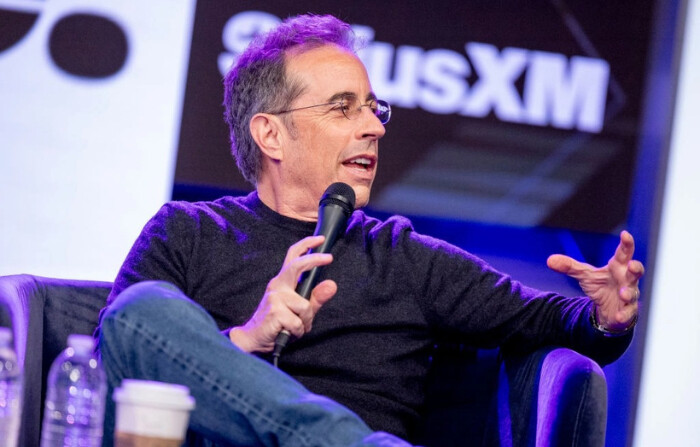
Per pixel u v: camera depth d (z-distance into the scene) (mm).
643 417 8461
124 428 3438
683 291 8586
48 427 3840
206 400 4043
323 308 5414
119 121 8758
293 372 5359
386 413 5332
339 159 5629
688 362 8500
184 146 8789
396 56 8906
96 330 5242
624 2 8953
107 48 8828
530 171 8828
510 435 5180
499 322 5473
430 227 8797
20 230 8547
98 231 8609
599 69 8914
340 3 8953
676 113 8805
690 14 8867
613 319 5039
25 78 8727
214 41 8930
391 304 5527
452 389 5762
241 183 8805
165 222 5652
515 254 8773
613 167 8820
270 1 8984
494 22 8961
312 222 5703
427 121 8859
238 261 5539
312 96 5688
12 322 4863
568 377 4727
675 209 8711
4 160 8617
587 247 8773
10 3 8781
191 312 4215
